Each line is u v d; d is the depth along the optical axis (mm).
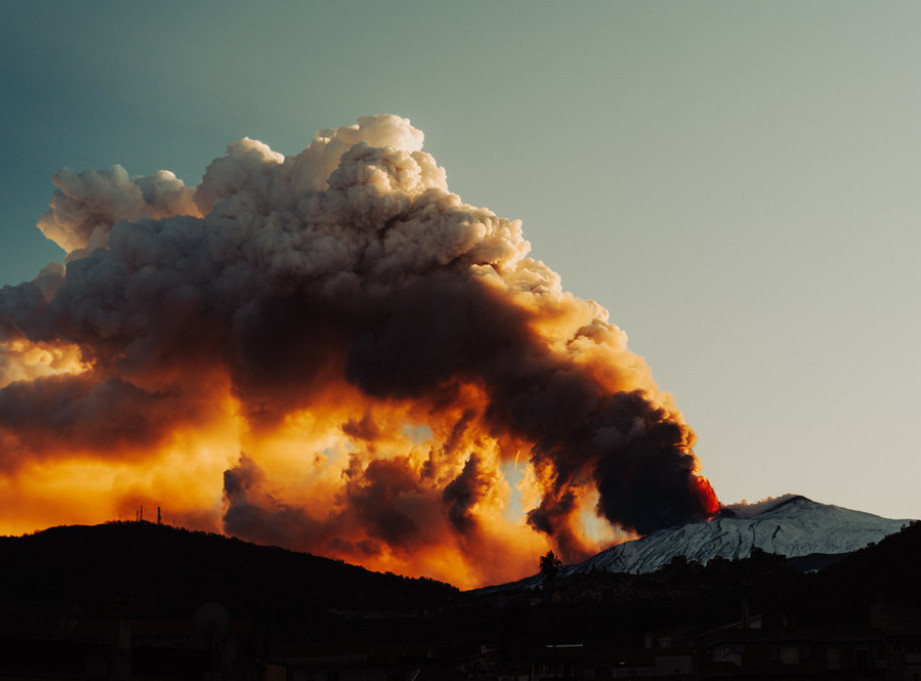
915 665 88375
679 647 120875
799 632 89750
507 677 116438
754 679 88688
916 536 130500
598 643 145000
